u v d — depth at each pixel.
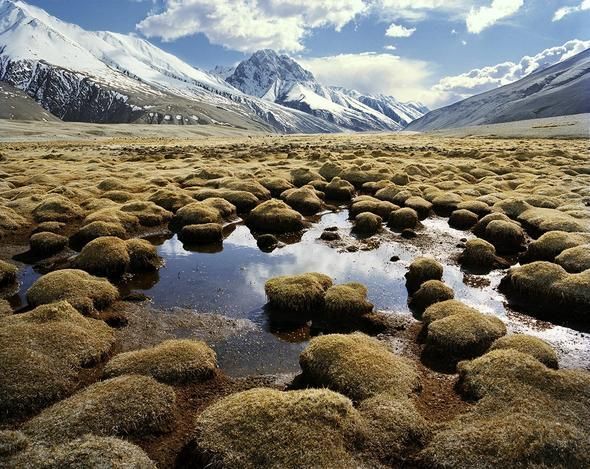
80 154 90.38
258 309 23.86
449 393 16.03
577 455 11.68
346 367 16.44
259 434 12.58
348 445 12.59
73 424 13.25
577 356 19.23
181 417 14.77
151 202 43.47
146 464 11.86
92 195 47.84
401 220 41.28
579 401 14.08
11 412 14.49
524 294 25.17
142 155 88.56
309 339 20.83
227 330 21.52
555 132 149.25
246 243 36.78
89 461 11.28
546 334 21.20
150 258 30.58
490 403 14.48
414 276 27.59
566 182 52.84
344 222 43.31
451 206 45.59
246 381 17.20
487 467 11.63
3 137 163.75
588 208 41.31
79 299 22.67
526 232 37.91
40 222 38.50
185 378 16.64
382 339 20.64
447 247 35.12
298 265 31.14
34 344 17.44
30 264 30.44
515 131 174.12
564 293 23.30
